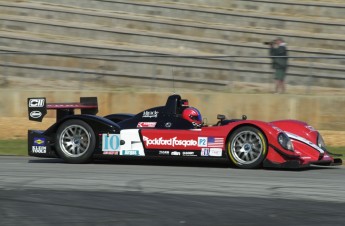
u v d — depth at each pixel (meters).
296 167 36.22
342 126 62.16
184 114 38.44
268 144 36.69
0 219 22.77
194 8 94.44
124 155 38.50
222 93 65.25
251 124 37.00
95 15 93.88
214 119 64.94
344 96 62.75
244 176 33.78
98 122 38.66
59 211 24.12
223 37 90.12
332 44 86.62
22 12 95.81
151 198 26.78
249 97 64.25
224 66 69.19
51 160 41.44
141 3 95.56
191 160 38.00
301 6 93.00
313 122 63.00
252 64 68.31
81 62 71.88
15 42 89.81
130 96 66.50
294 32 90.06
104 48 86.94
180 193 28.02
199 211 24.31
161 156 38.22
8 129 60.62
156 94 66.06
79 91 67.00
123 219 22.84
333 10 91.81
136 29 92.69
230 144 37.31
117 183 30.62
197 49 88.62
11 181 30.98
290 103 63.44
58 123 38.84
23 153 46.72
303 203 26.09
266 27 91.56
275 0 93.88
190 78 69.94
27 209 24.45
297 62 67.62
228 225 22.08
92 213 23.80
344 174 35.97
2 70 72.75
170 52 86.56
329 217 23.47
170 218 23.06
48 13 95.12
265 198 27.09
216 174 34.44
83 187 29.38
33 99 39.69
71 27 91.75
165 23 91.88
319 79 66.38
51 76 72.12
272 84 67.31
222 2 95.69
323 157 39.00
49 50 88.44
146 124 38.88
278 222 22.55
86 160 38.81
